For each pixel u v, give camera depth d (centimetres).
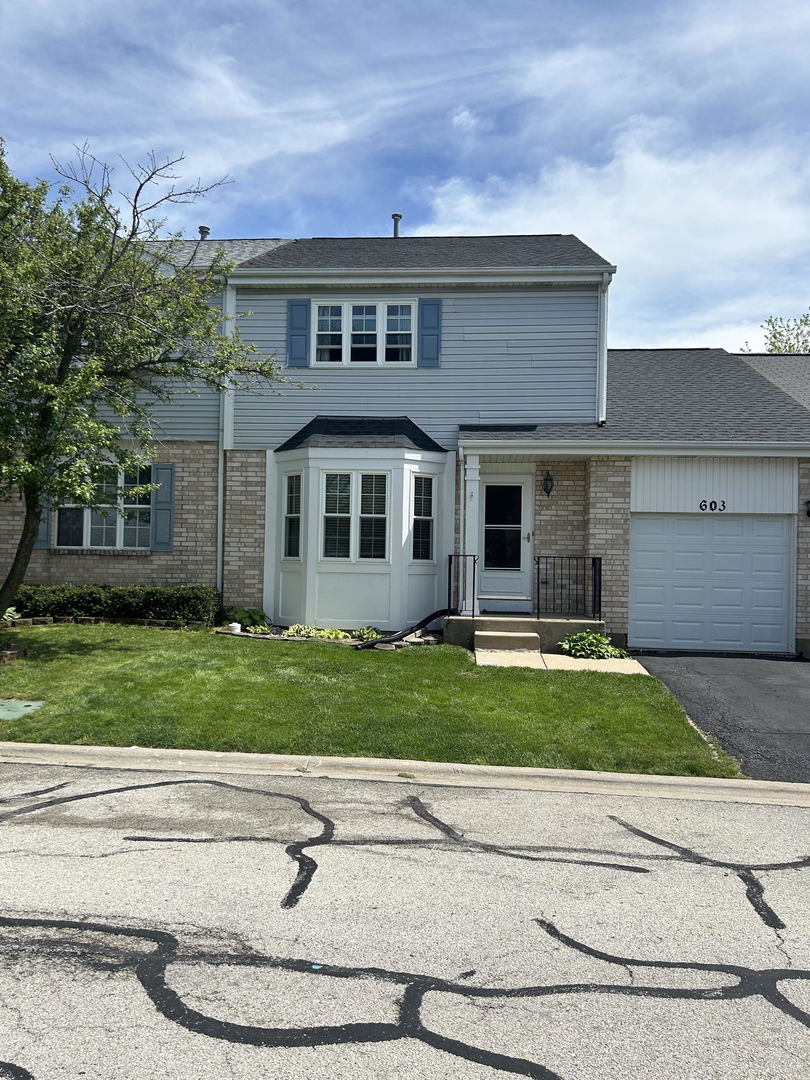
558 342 1363
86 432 998
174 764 679
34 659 1000
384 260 1447
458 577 1333
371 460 1294
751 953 375
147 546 1410
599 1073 283
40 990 330
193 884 436
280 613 1368
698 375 1527
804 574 1261
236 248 1633
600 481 1287
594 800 613
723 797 631
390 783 640
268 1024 308
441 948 372
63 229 1109
